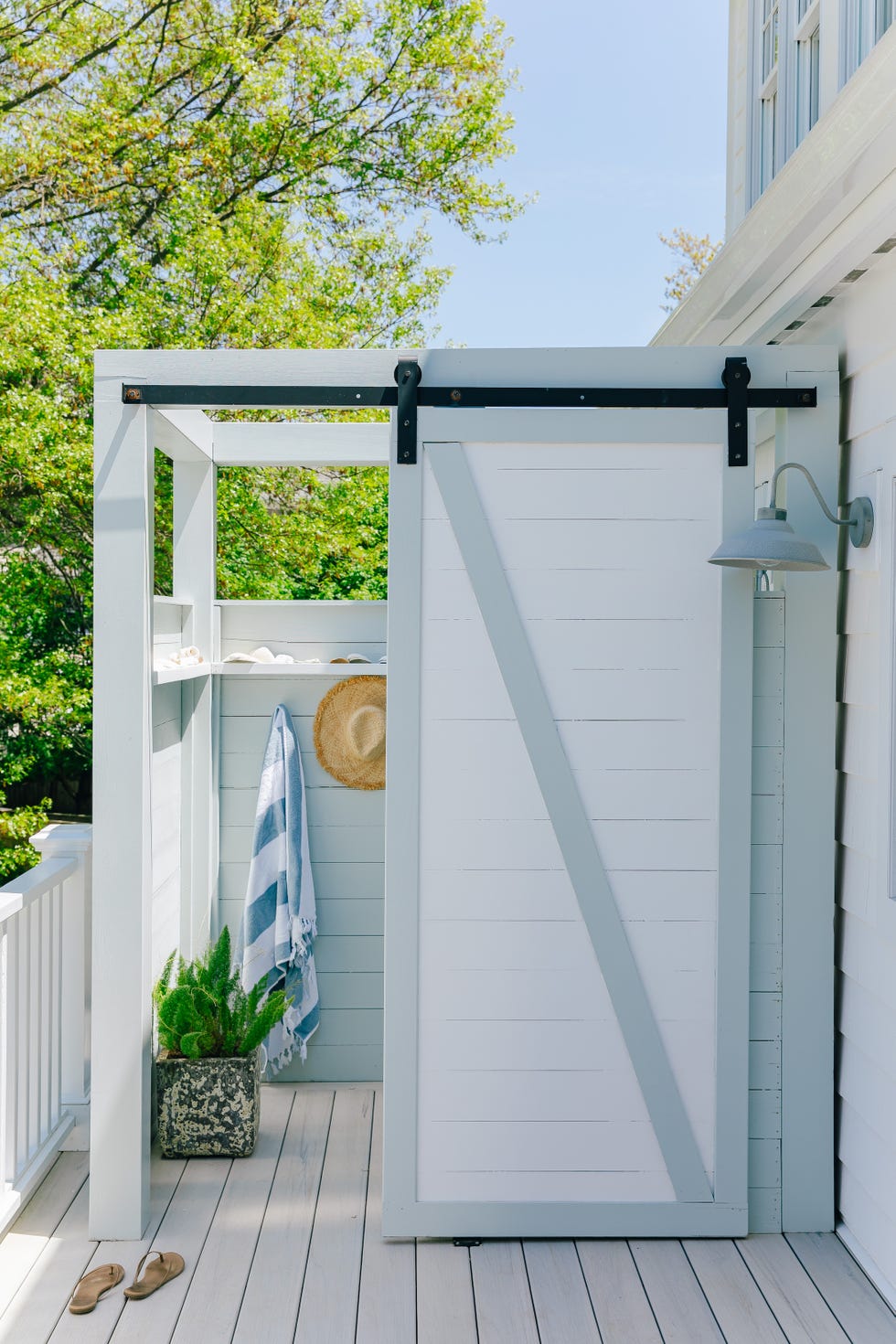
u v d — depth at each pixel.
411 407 3.17
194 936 4.36
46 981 3.70
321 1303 2.87
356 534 11.40
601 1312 2.84
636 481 3.20
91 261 10.97
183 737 4.36
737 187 4.95
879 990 3.00
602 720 3.20
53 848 3.82
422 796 3.20
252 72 11.12
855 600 3.22
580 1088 3.20
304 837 4.47
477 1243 3.19
